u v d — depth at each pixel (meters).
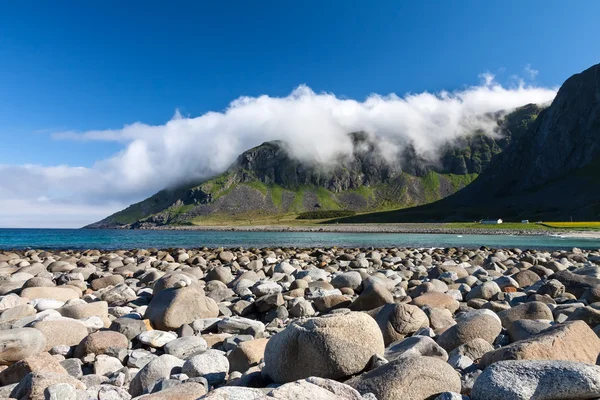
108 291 4.75
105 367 2.64
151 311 3.65
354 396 1.65
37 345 2.72
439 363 1.88
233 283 5.55
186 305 3.63
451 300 4.05
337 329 2.07
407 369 1.81
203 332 3.50
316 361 2.02
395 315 2.96
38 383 1.98
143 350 2.94
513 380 1.63
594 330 2.64
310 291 4.99
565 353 2.05
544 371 1.64
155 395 1.84
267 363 2.17
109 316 3.92
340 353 2.01
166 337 3.16
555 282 4.55
